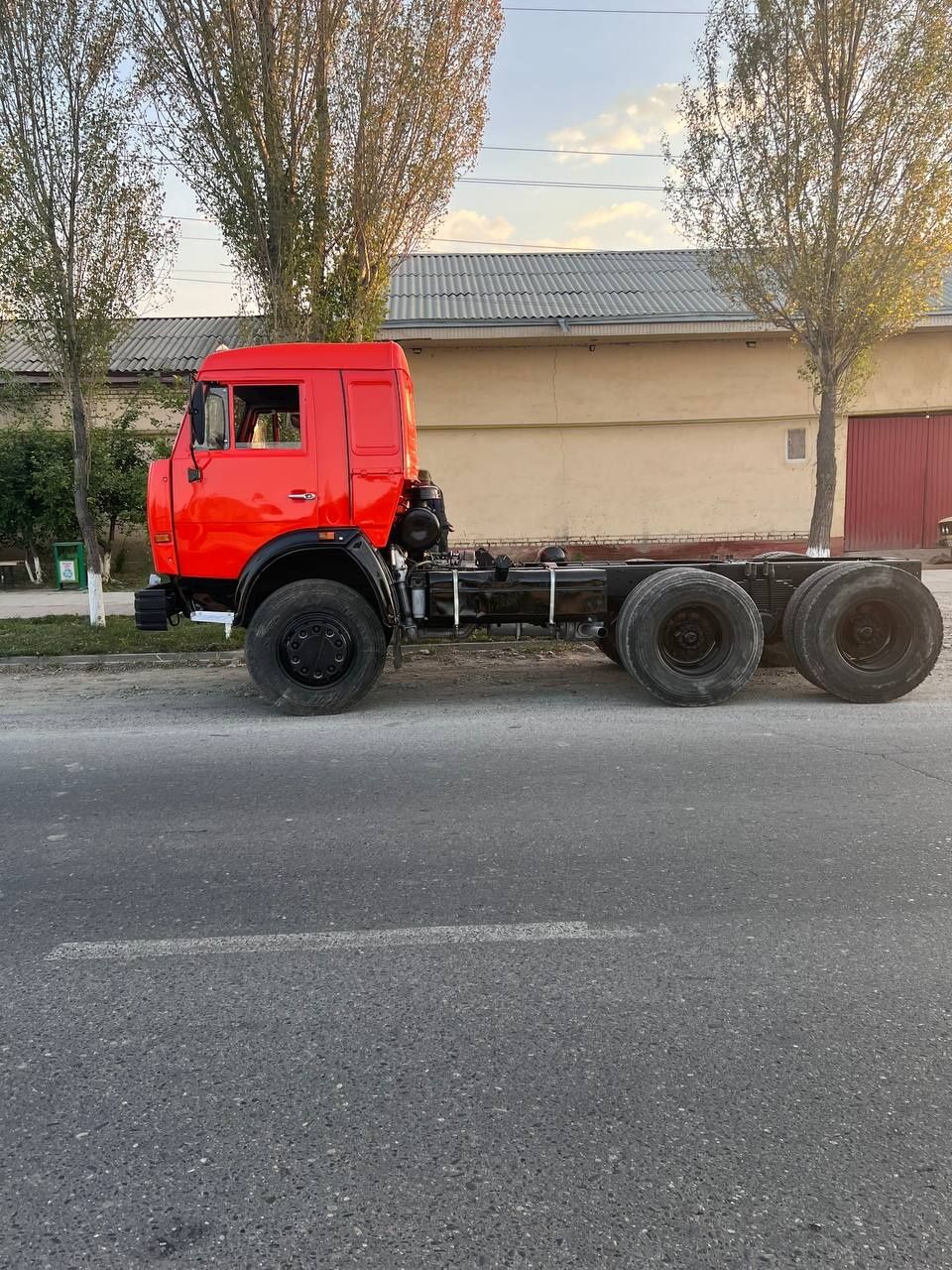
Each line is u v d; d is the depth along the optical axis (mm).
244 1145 2146
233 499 6727
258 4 9047
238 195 9547
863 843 3975
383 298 10883
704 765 5242
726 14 10234
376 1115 2250
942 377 16203
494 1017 2684
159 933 3266
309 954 3084
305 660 6836
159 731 6469
